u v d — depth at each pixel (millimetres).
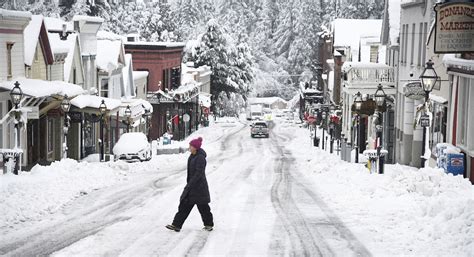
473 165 52406
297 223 32750
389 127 96625
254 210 37188
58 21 110812
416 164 80688
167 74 156375
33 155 81750
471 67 51562
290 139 160000
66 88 80438
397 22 95438
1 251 26125
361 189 43000
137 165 70250
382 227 30906
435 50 46406
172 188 48344
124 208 37875
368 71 92312
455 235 27250
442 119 64188
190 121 171500
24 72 74188
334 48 160500
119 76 120312
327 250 26516
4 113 67938
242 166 76562
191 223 32562
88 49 105625
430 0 74562
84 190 44875
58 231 30375
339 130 142875
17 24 71000
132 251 26125
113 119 108875
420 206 32938
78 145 94688
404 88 75062
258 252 26156
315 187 50000
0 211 33969
